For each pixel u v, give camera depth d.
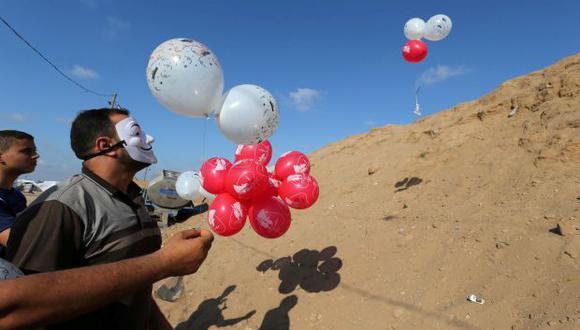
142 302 2.10
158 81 2.78
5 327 1.12
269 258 6.45
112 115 2.07
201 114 3.03
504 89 10.21
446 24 6.58
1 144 3.17
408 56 7.02
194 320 5.32
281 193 3.98
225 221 3.80
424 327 3.56
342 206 8.12
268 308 4.91
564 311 3.08
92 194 1.90
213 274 6.77
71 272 1.25
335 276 4.98
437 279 4.13
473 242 4.52
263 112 3.08
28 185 32.47
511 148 7.04
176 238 1.65
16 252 1.64
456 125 9.84
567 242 3.86
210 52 2.87
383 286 4.38
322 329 4.12
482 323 3.36
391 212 6.58
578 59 8.82
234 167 3.68
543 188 5.24
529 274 3.69
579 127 6.16
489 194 5.82
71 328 1.77
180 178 6.62
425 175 7.93
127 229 1.99
